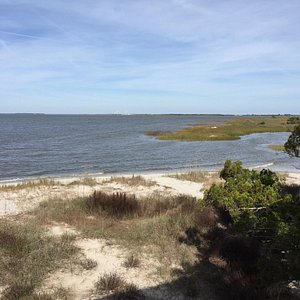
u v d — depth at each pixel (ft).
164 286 25.30
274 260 22.13
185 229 35.06
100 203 42.34
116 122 426.51
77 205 42.68
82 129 262.67
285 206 23.00
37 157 106.01
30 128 278.26
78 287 24.44
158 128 266.98
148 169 86.53
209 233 34.45
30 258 27.27
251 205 23.77
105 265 27.78
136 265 27.81
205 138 168.14
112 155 111.45
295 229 19.76
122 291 23.77
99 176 73.15
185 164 94.99
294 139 27.63
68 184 59.67
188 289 24.95
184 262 28.71
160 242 32.04
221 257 29.71
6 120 501.97
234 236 32.07
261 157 110.22
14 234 30.83
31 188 55.47
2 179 71.92
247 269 27.37
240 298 23.45
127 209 41.22
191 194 54.24
